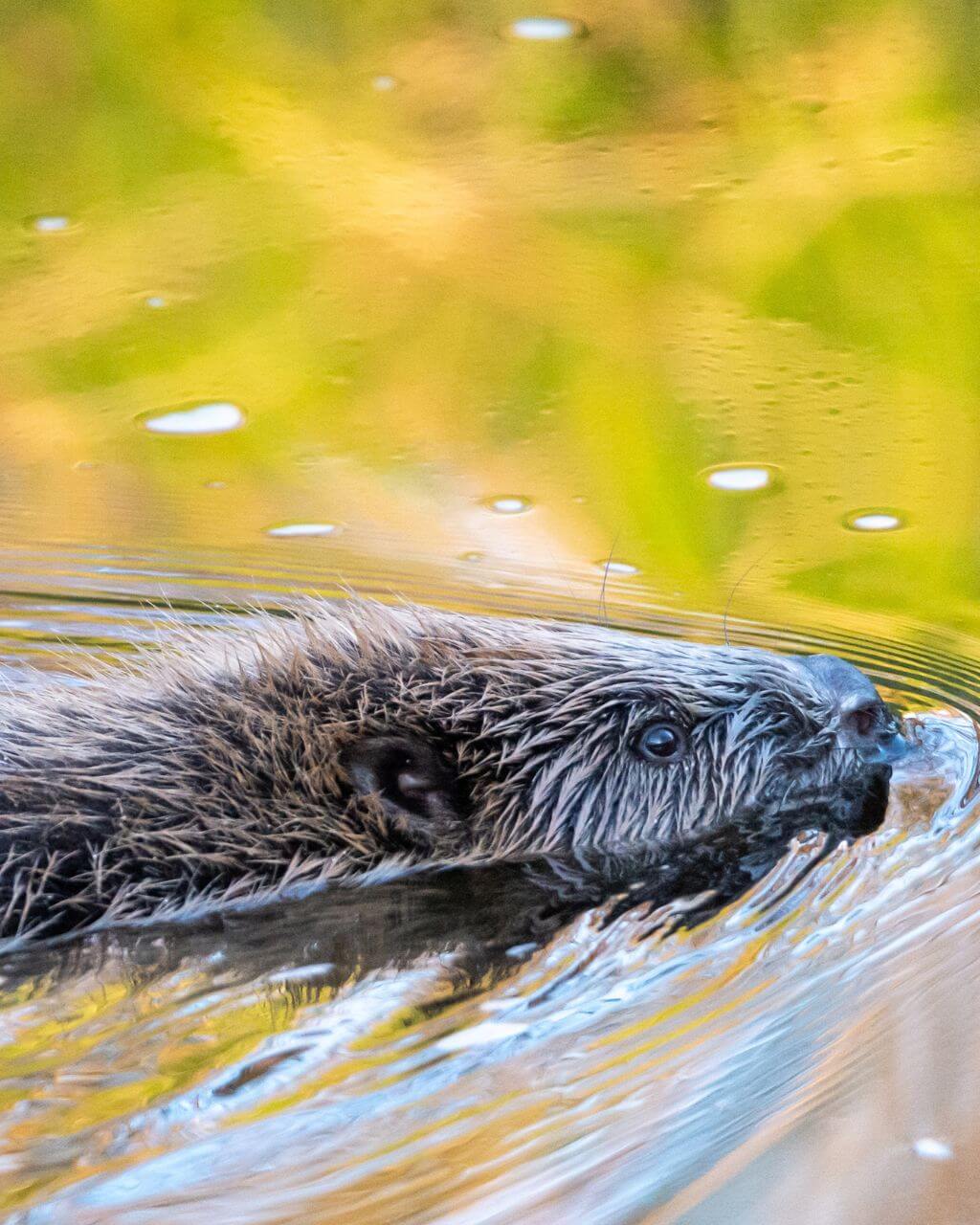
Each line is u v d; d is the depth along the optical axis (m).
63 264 19.47
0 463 15.95
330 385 17.55
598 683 10.43
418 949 8.96
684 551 14.82
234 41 23.52
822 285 19.14
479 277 19.22
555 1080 7.65
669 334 18.44
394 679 10.01
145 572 14.12
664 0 23.94
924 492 15.56
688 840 10.43
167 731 9.59
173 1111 7.36
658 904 9.51
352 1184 6.88
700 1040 8.01
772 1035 8.04
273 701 9.84
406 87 22.91
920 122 22.03
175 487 15.77
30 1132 7.18
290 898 9.44
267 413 17.03
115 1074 7.66
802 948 8.91
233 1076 7.64
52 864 8.84
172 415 16.84
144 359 17.77
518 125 22.16
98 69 22.70
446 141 21.92
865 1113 7.41
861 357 18.06
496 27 23.75
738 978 8.61
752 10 23.81
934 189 20.73
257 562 14.45
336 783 9.74
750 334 18.33
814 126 22.03
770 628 13.38
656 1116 7.39
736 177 21.23
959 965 8.59
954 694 12.20
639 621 13.49
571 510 15.46
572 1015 8.25
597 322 18.55
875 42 23.62
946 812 10.30
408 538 15.02
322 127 22.03
